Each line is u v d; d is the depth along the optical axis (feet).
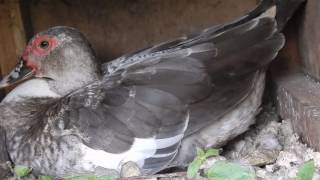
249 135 2.72
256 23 2.48
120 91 2.36
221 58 2.39
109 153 2.29
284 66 2.95
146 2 3.14
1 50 3.12
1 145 2.51
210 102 2.36
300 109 2.51
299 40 2.85
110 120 2.30
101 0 3.14
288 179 2.14
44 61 2.70
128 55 2.82
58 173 2.34
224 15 3.12
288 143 2.58
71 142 2.30
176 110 2.31
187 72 2.35
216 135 2.46
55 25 3.16
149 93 2.31
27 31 3.13
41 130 2.38
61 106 2.41
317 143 2.35
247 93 2.42
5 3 3.07
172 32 3.17
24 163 2.40
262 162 2.39
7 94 2.91
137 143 2.29
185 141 2.40
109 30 3.18
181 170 2.45
